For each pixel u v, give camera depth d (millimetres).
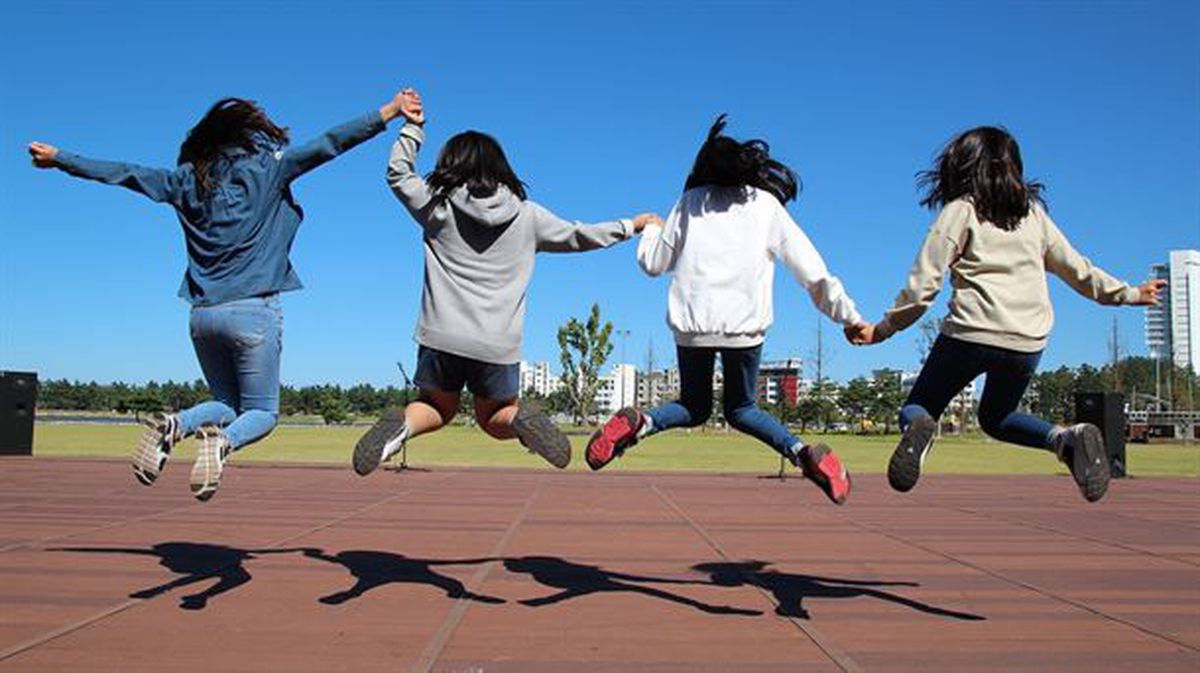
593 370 68312
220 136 5223
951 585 6148
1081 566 7020
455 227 5004
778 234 5246
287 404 116625
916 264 4906
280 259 5312
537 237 5211
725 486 14711
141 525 8805
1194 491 14992
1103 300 5129
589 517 10016
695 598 5586
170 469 15992
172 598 5379
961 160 4973
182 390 104062
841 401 79000
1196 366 119875
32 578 5961
